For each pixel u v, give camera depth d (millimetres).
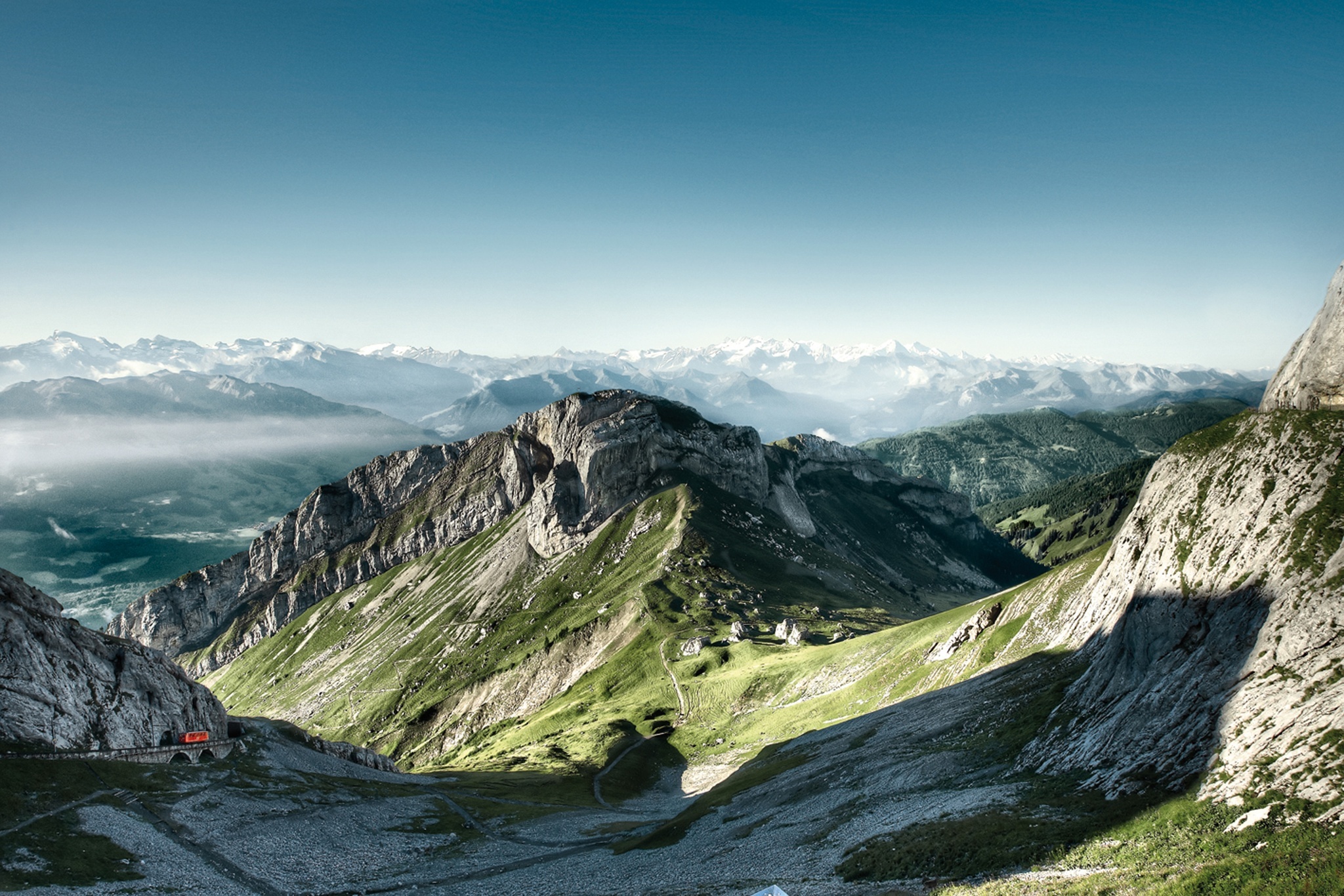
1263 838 47938
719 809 116500
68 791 104000
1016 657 123625
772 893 63344
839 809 91188
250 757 140375
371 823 127750
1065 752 76938
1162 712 68500
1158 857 50688
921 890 59094
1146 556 88688
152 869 92312
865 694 162875
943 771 89375
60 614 125188
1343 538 66125
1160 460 105500
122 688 124812
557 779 176125
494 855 117438
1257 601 68438
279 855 106438
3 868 82312
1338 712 53312
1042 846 58688
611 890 88125
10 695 109312
